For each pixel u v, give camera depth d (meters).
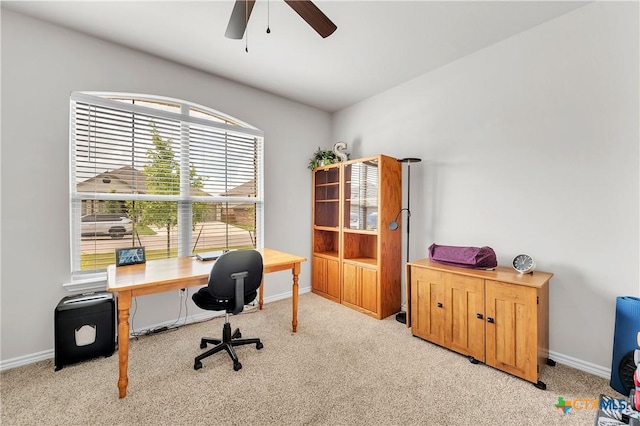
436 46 2.50
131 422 1.51
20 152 2.07
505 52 2.39
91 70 2.34
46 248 2.17
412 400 1.69
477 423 1.51
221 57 2.67
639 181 1.80
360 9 2.01
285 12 2.03
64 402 1.66
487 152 2.52
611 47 1.89
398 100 3.26
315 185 3.89
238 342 2.22
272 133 3.50
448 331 2.27
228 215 3.21
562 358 2.09
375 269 3.03
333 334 2.59
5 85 2.01
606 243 1.92
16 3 1.95
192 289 2.88
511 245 2.37
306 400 1.69
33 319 2.12
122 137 2.55
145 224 2.68
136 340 2.46
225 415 1.57
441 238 2.87
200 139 3.00
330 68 2.88
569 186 2.07
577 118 2.03
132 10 2.03
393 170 3.11
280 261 2.49
